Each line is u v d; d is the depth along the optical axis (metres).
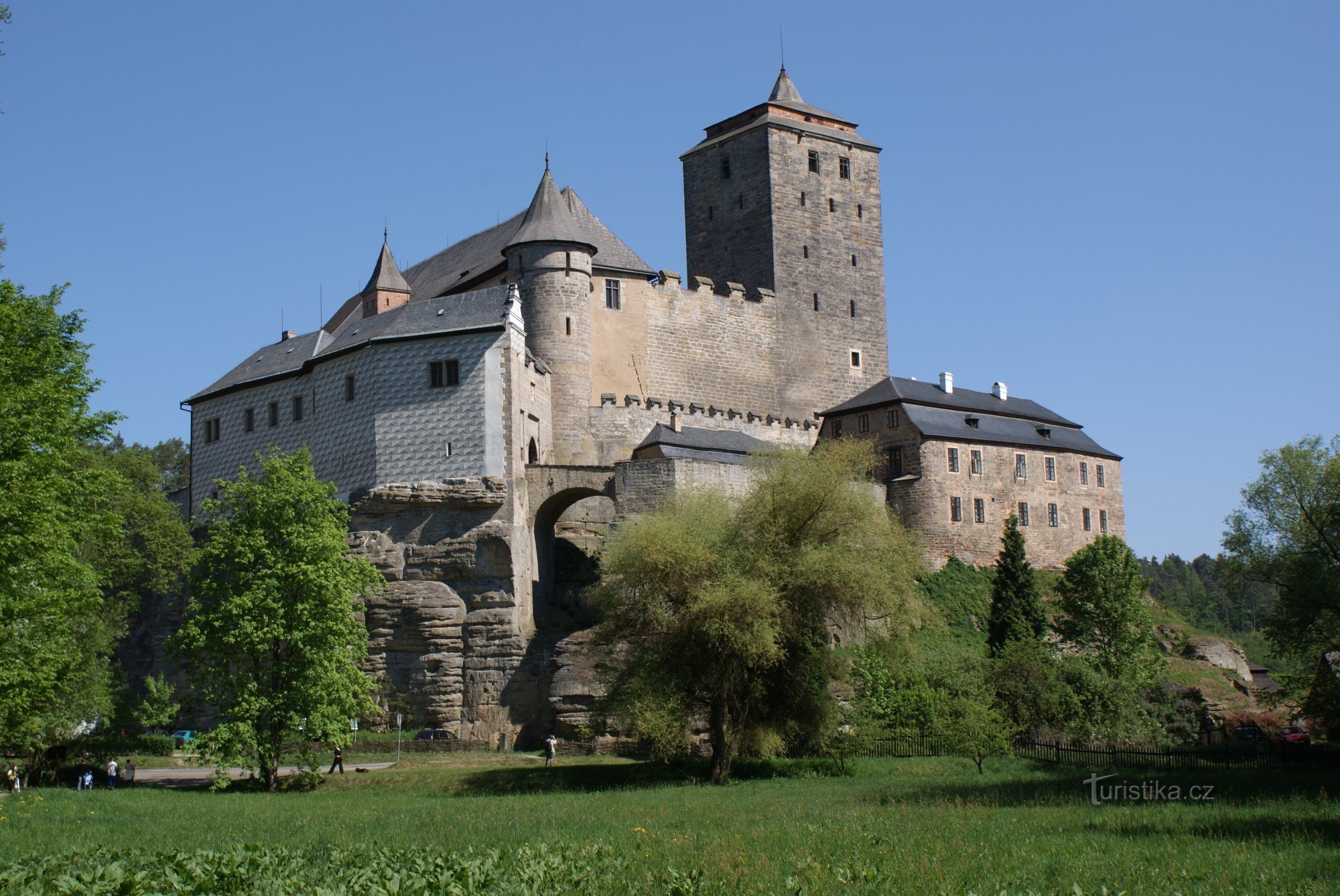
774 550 47.66
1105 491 93.31
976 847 24.86
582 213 84.94
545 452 72.81
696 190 98.19
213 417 77.50
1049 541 88.81
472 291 73.31
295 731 48.59
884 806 33.78
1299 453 55.34
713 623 44.78
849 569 46.28
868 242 97.38
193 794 44.25
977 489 85.62
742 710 47.41
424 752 60.12
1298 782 38.38
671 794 39.44
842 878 21.28
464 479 64.81
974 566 83.88
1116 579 71.62
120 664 74.25
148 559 72.12
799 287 93.19
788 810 32.78
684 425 80.44
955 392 91.00
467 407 65.50
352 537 65.81
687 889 20.14
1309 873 21.88
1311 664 56.09
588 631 61.06
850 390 94.12
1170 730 67.75
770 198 93.50
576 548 71.94
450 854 22.75
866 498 50.22
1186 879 21.31
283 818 32.97
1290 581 53.31
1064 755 50.69
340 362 69.56
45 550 35.06
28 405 35.25
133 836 28.94
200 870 20.23
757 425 85.19
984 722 48.81
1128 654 70.12
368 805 37.75
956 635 75.44
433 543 64.88
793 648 48.22
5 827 30.73
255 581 49.06
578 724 58.56
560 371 75.06
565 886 20.55
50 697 39.31
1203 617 154.88
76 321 39.16
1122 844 25.22
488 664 62.50
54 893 19.20
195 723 71.25
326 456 69.75
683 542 47.22
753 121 96.31
